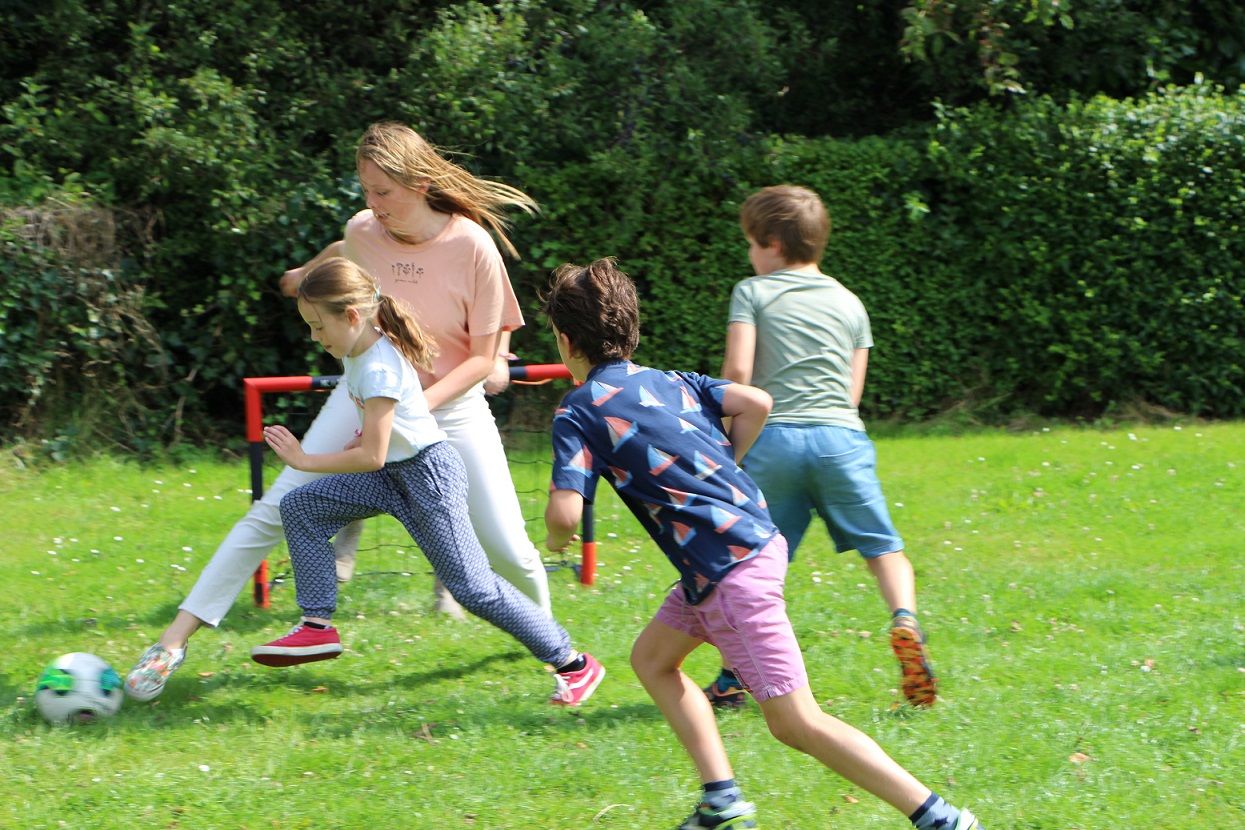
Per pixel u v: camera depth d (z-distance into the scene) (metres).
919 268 12.23
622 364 4.02
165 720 5.01
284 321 11.19
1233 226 11.84
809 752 3.72
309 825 4.18
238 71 11.67
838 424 5.07
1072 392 12.53
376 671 5.70
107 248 10.44
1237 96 12.30
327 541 5.14
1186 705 5.15
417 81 11.51
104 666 5.05
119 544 7.97
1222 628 6.14
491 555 5.61
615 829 4.17
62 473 9.79
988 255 12.10
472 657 5.89
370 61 12.44
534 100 11.20
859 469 5.07
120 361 10.70
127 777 4.46
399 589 7.00
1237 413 12.34
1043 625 6.32
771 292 5.15
